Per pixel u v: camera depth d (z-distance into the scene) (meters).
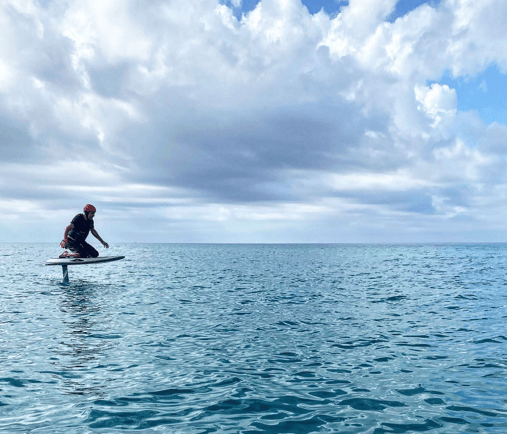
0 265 27.20
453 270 24.83
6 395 4.23
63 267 16.27
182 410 3.92
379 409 3.98
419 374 5.05
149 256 49.66
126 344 6.46
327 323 8.29
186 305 10.54
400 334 7.29
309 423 3.66
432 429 3.52
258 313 9.41
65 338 6.81
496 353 6.00
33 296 11.93
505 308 10.17
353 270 24.84
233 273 22.03
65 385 4.57
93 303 10.73
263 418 3.76
